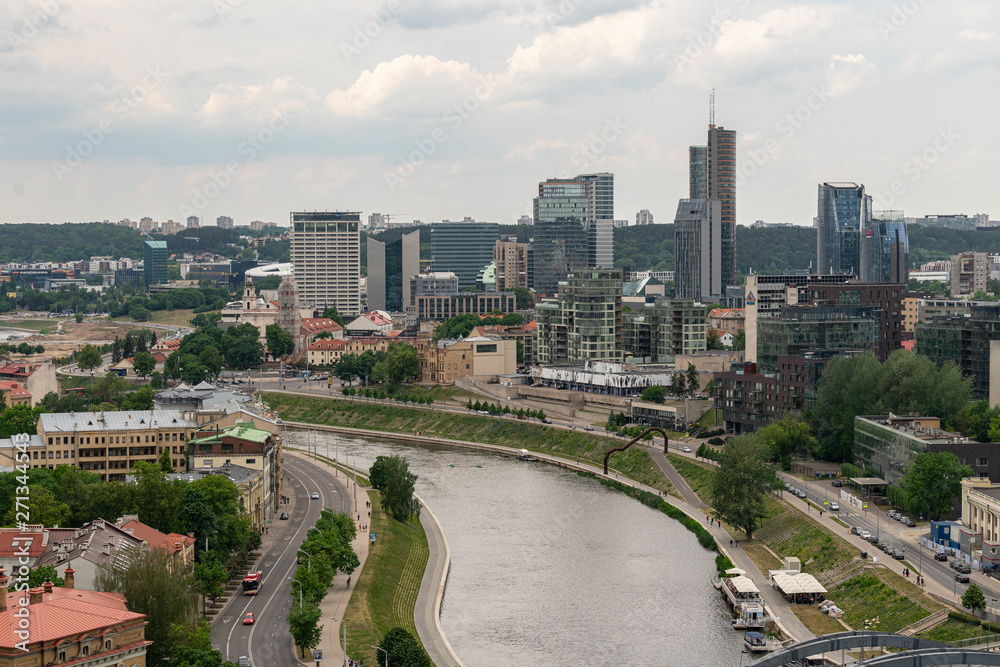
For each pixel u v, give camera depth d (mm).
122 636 191625
